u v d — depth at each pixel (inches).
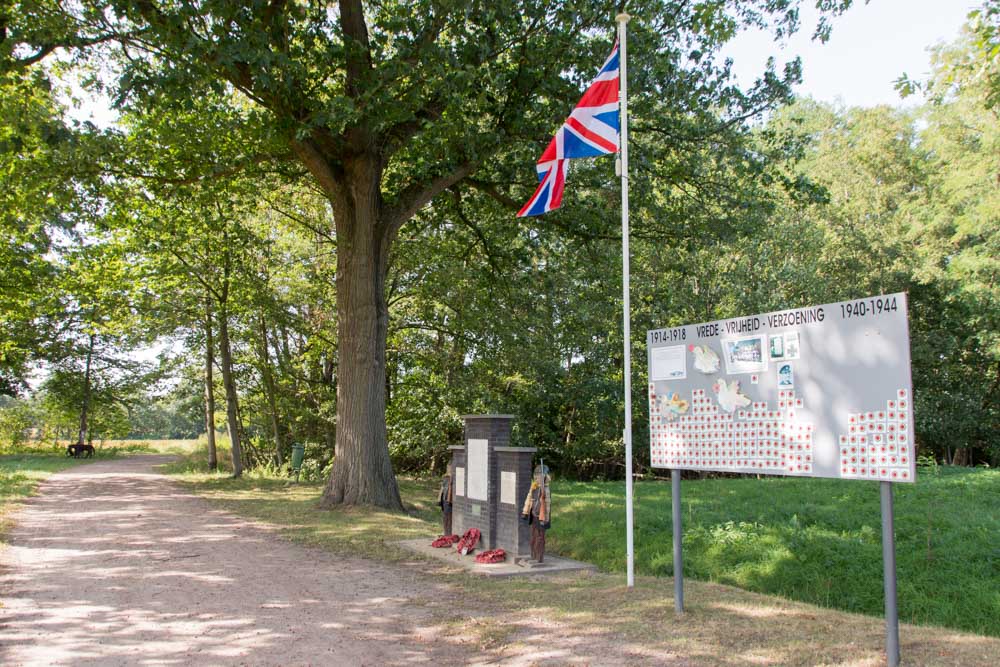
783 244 1250.0
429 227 901.2
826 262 1369.3
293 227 991.6
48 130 511.8
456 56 505.4
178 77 443.5
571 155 354.9
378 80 486.0
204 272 933.2
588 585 332.2
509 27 527.8
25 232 822.5
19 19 486.0
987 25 472.7
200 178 641.6
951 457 1444.4
